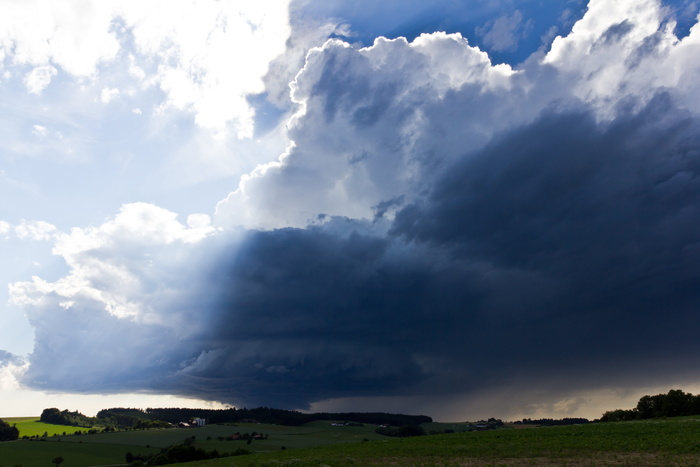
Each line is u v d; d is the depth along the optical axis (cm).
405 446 5353
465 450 4641
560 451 4197
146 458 13000
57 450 14800
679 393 9325
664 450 3916
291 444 15675
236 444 15512
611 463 3519
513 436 5594
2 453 14375
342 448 5894
